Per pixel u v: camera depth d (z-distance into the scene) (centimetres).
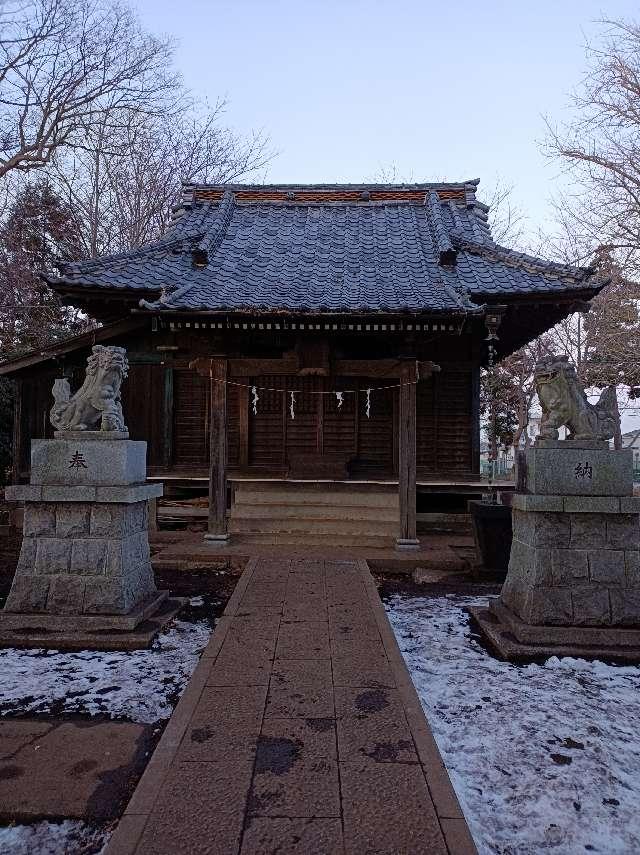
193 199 1423
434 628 604
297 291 940
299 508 1064
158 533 1067
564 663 496
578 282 924
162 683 455
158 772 313
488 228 1322
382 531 1051
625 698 434
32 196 1847
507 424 2406
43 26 1338
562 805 306
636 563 549
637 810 304
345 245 1202
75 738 368
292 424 1112
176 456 1138
